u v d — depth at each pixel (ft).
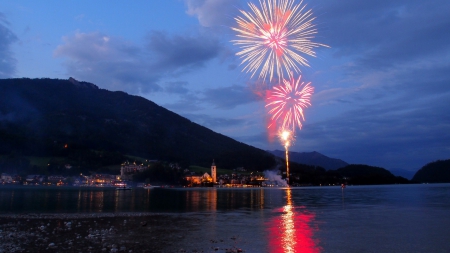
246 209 188.96
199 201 268.41
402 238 94.53
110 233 100.53
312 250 79.15
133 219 135.95
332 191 538.47
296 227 114.73
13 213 155.94
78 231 103.65
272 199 300.81
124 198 299.58
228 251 76.95
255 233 101.50
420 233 102.68
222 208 196.34
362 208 193.98
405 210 179.83
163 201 262.47
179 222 127.85
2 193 368.68
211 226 116.88
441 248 82.28
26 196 310.04
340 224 122.21
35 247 79.56
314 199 297.12
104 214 153.58
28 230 105.09
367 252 77.87
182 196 365.81
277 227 114.42
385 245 85.30
